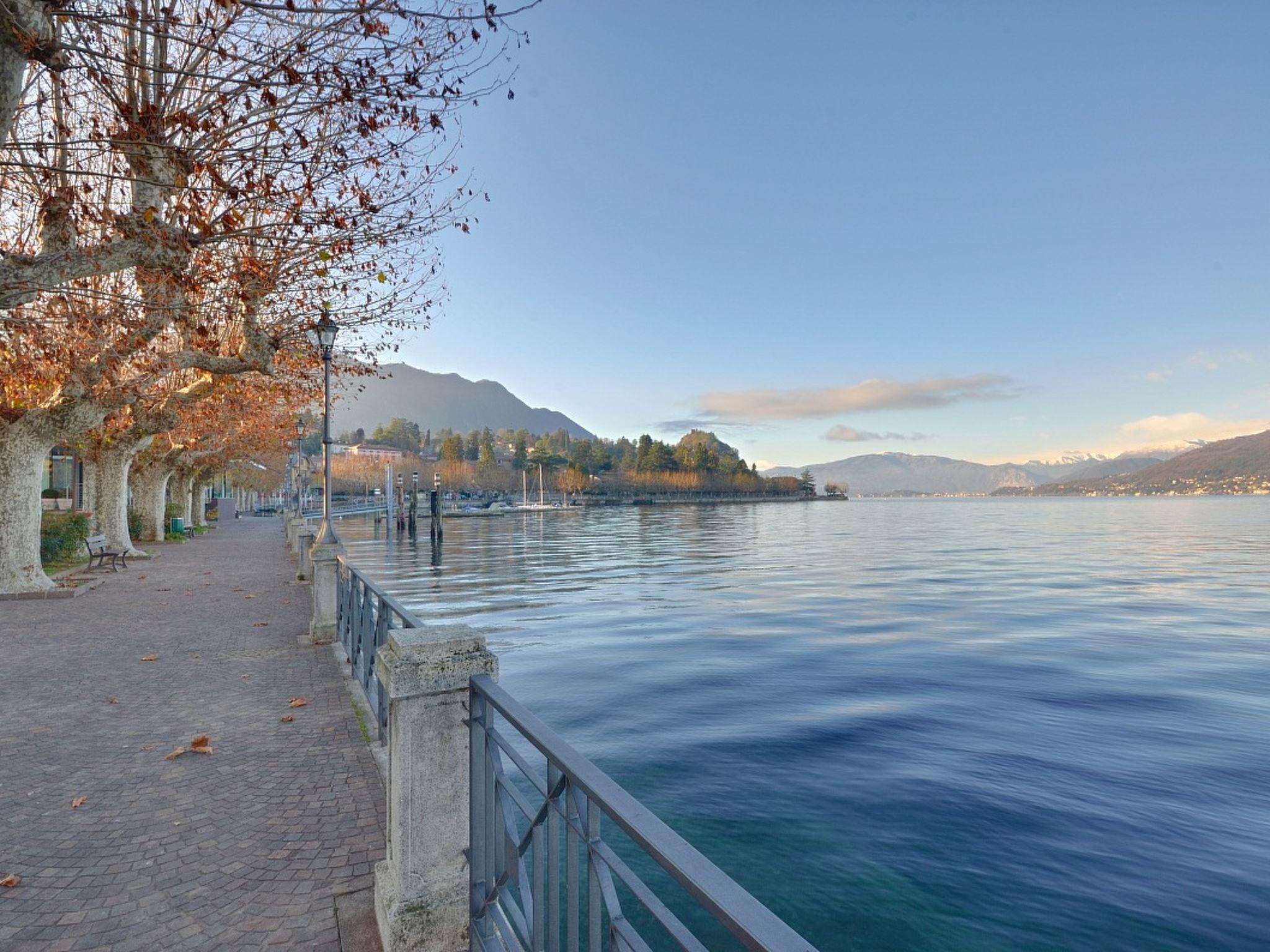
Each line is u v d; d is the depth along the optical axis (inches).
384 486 5093.5
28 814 179.8
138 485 1162.0
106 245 300.5
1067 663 570.3
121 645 379.9
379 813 180.4
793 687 474.0
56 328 486.9
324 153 300.8
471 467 6397.6
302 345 538.3
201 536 1437.0
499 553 1665.8
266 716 259.4
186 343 600.4
